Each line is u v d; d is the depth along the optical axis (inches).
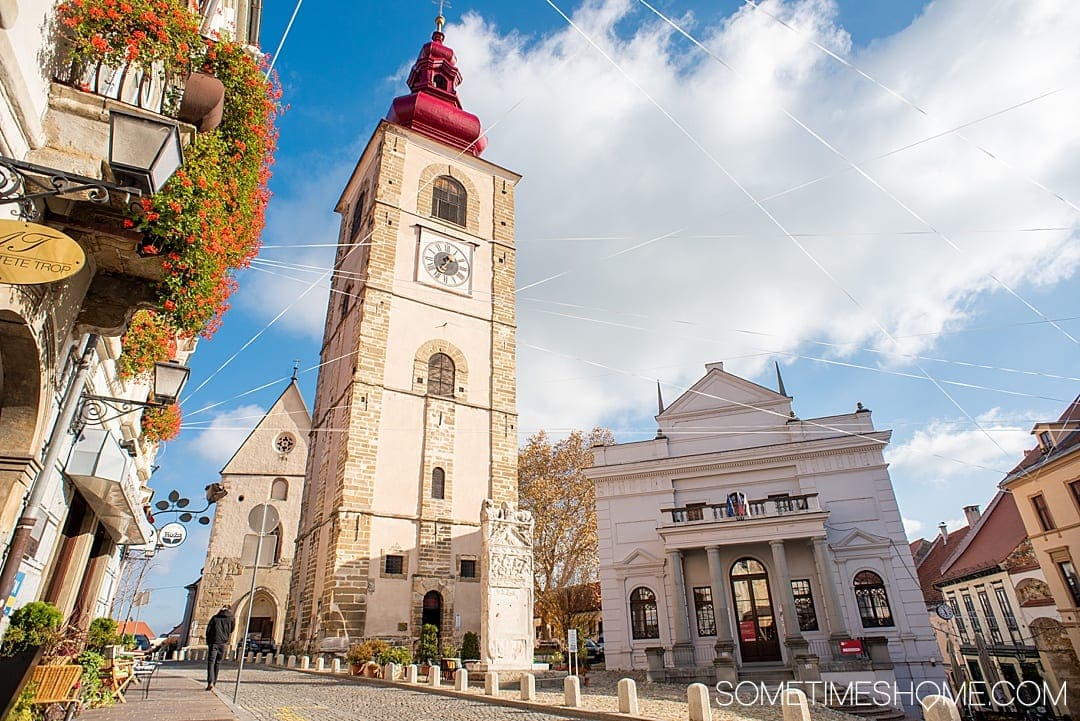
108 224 276.1
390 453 1072.2
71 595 496.7
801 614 1013.8
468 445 1166.3
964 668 1370.6
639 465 1204.5
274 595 1584.6
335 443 1118.4
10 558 287.6
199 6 470.9
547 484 1774.1
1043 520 1055.6
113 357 439.5
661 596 1095.0
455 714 461.1
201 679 731.4
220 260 317.4
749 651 1005.8
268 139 367.9
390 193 1285.7
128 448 542.0
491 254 1378.0
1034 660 1081.4
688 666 978.7
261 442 1743.4
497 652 786.8
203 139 299.1
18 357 283.4
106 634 521.7
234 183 319.3
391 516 1031.0
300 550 1171.3
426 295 1237.1
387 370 1127.0
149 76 295.6
